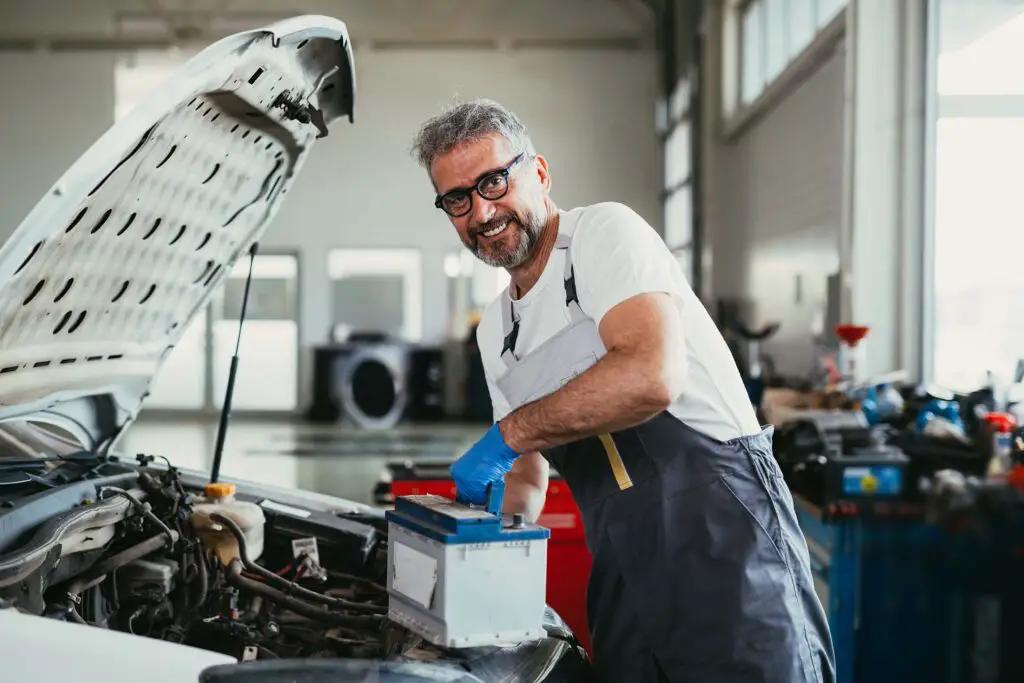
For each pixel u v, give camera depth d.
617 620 1.43
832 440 2.59
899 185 4.70
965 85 4.41
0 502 1.34
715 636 1.35
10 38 11.44
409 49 11.70
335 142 11.70
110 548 1.58
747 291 8.87
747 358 7.92
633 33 11.74
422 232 11.68
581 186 11.80
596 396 1.21
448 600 1.14
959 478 2.34
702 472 1.39
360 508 2.02
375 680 1.14
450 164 1.33
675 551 1.38
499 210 1.35
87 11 11.51
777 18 8.03
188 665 1.08
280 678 1.10
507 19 11.72
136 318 1.76
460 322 11.61
